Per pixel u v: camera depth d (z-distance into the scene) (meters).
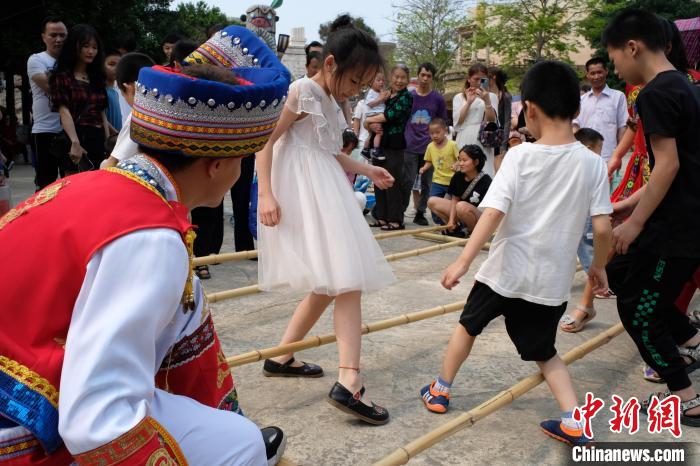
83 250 1.28
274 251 2.89
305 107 2.76
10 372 1.31
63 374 1.21
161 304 1.28
